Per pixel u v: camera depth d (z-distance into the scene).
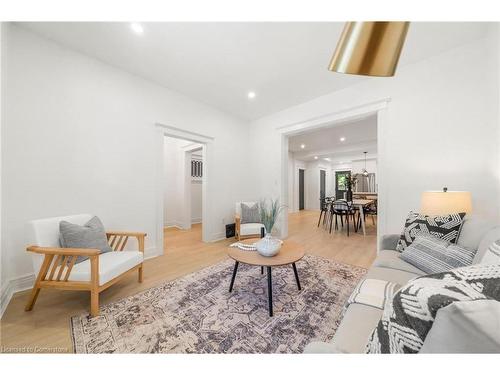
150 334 1.40
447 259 1.40
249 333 1.41
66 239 1.79
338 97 3.18
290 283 2.15
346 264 2.69
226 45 2.22
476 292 0.47
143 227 2.92
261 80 2.94
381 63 0.55
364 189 8.21
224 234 4.12
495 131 1.93
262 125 4.38
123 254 2.01
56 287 1.62
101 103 2.52
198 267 2.60
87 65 2.41
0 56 1.69
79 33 2.07
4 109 1.83
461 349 0.41
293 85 3.05
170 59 2.48
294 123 3.79
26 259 2.00
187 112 3.45
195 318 1.58
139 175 2.88
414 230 1.83
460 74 2.18
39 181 2.09
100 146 2.52
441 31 1.99
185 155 5.25
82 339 1.35
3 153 1.81
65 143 2.26
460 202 1.79
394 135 2.60
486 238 1.27
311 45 2.22
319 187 9.27
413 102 2.47
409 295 0.52
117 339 1.35
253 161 4.54
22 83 1.99
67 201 2.27
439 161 2.29
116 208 2.65
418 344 0.48
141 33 2.06
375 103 2.77
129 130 2.78
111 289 2.02
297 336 1.39
